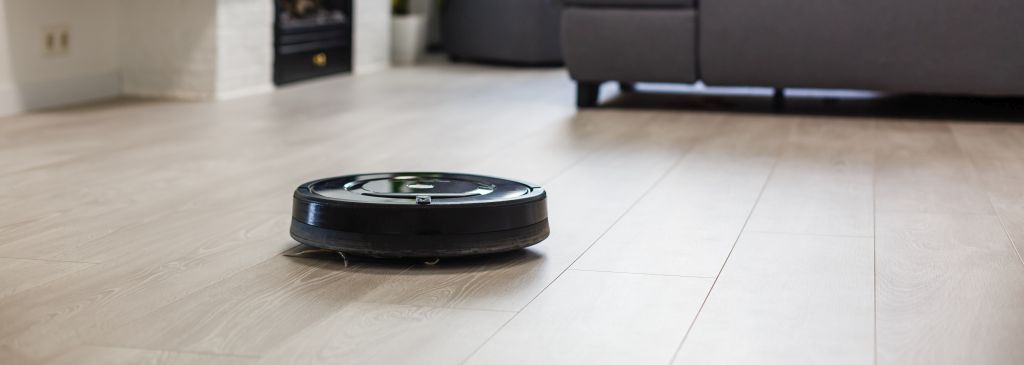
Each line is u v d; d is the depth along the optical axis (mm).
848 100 4168
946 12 3514
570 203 2188
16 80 3498
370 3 5223
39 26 3586
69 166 2529
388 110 3750
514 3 5438
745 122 3518
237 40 4109
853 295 1527
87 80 3885
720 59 3719
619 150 2900
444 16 5867
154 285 1527
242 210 2068
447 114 3660
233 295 1481
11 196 2172
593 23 3779
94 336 1299
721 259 1734
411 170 2580
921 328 1376
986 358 1262
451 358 1242
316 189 1748
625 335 1335
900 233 1946
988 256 1776
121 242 1791
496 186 1801
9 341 1276
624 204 2182
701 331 1354
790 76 3688
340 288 1525
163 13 3998
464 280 1580
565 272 1637
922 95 4348
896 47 3572
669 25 3732
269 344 1281
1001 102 4094
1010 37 3496
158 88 4062
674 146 2980
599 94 4277
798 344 1309
